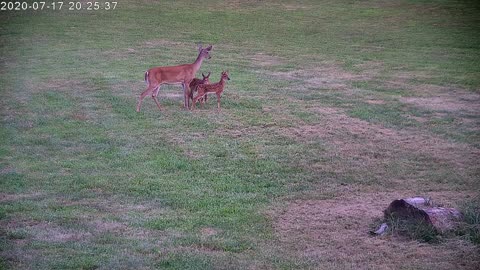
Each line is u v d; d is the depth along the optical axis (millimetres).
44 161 12594
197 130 14531
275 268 8305
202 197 10922
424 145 13734
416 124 15117
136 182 11539
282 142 13844
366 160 12836
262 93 17703
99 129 14500
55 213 10156
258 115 15672
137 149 13297
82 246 8938
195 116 15523
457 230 9219
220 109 16125
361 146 13641
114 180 11625
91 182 11484
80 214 10148
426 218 9320
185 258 8562
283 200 10844
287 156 13008
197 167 12336
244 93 17641
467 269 8266
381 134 14422
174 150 13266
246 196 10984
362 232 9523
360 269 8273
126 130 14461
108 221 9883
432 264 8398
